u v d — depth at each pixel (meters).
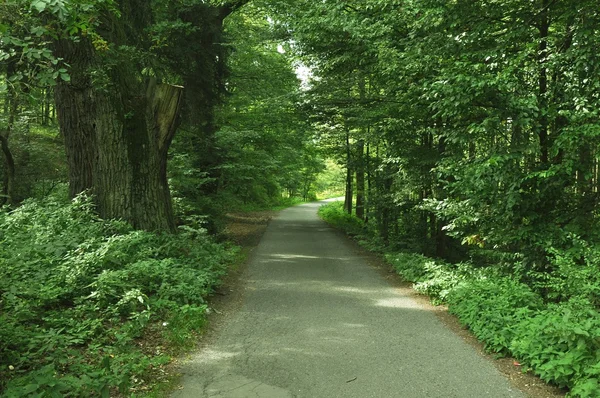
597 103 6.59
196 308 6.23
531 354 4.55
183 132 17.44
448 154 10.95
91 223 8.55
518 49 8.33
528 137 7.41
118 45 9.36
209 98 16.20
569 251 6.58
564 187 7.66
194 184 16.03
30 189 17.42
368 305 7.55
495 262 10.79
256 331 6.02
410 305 7.62
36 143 18.62
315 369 4.71
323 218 29.41
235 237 17.70
